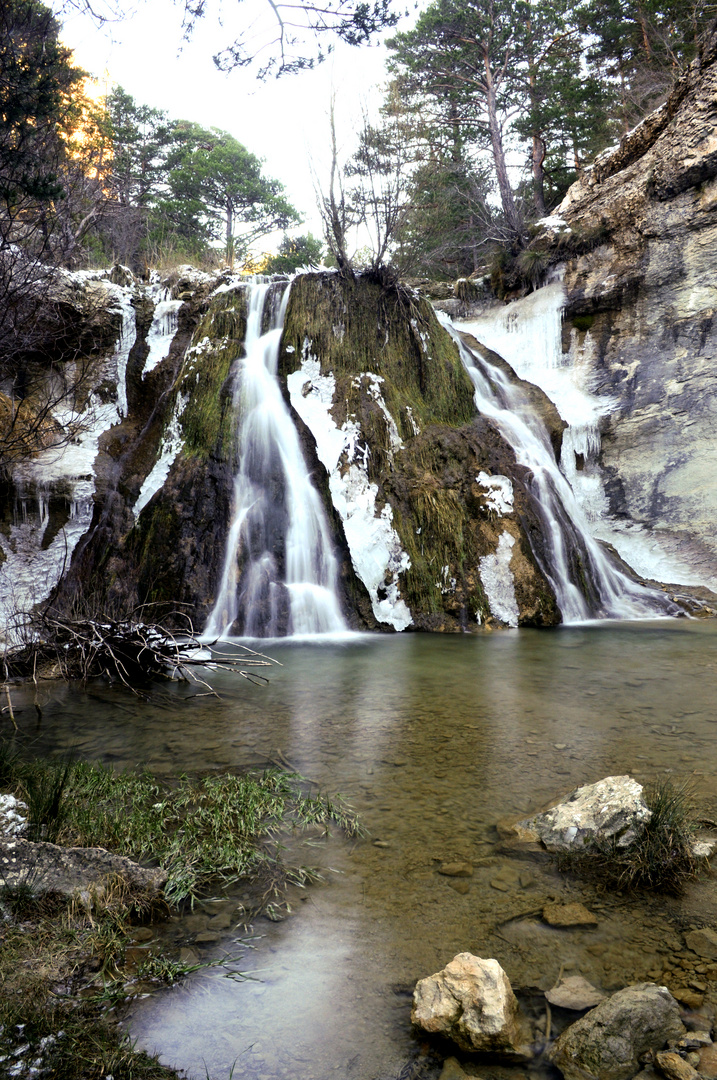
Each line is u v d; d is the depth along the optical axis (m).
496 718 5.41
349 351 12.48
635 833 3.15
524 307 16.08
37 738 5.09
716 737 4.86
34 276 7.50
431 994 2.18
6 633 8.20
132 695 6.34
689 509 12.89
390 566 10.48
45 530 10.22
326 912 2.80
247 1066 1.99
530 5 23.41
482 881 3.01
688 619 10.92
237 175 36.06
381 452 11.41
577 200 16.30
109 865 2.95
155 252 20.27
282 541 10.41
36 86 5.93
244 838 3.43
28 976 2.34
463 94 24.62
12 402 10.07
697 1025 2.09
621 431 13.99
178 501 10.46
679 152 13.33
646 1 21.42
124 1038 2.09
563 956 2.48
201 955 2.53
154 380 12.72
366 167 14.21
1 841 2.95
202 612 9.73
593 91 23.97
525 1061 2.02
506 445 12.28
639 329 14.27
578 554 11.54
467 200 23.33
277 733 5.11
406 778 4.18
